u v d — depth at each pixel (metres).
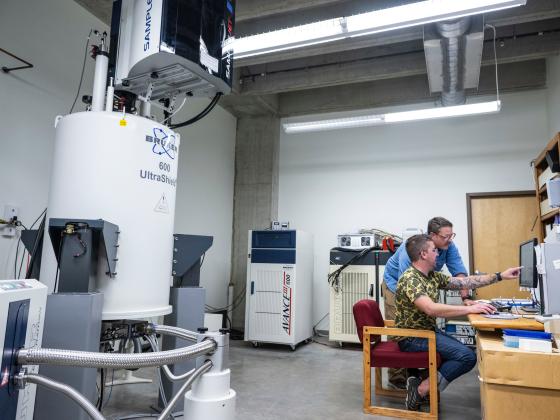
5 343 0.80
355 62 4.81
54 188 1.89
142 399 2.73
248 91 5.21
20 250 2.94
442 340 2.49
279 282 4.67
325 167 5.82
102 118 1.85
